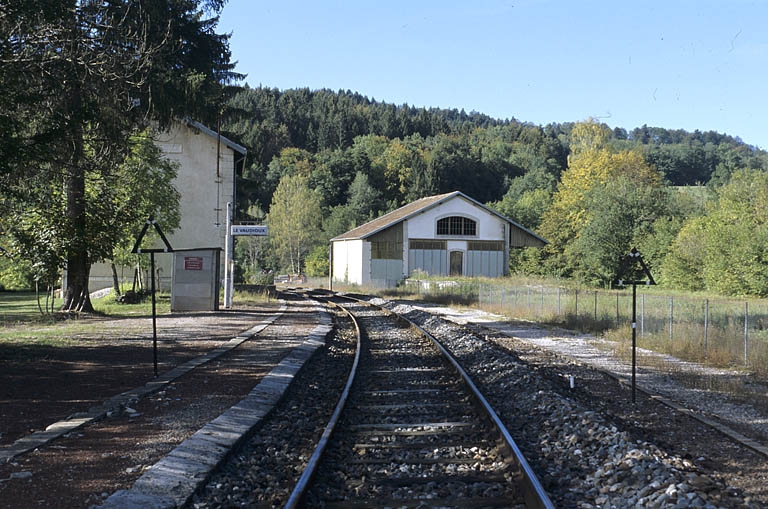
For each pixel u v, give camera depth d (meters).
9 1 13.22
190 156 43.75
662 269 44.88
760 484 6.41
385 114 181.75
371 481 6.59
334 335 21.98
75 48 15.84
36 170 15.80
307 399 11.18
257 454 7.69
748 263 33.78
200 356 15.00
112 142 18.91
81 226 25.17
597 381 12.73
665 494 5.62
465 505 5.85
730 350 14.91
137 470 6.63
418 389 11.88
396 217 59.78
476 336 20.02
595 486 6.29
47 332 19.02
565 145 173.00
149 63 17.98
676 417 9.52
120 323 22.61
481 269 58.28
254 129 145.62
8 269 26.41
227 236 31.55
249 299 36.94
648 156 125.19
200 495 6.18
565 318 25.20
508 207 95.38
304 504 5.85
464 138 155.00
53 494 5.88
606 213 51.28
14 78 13.83
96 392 10.54
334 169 131.75
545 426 8.85
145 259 34.31
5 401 9.74
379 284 56.03
